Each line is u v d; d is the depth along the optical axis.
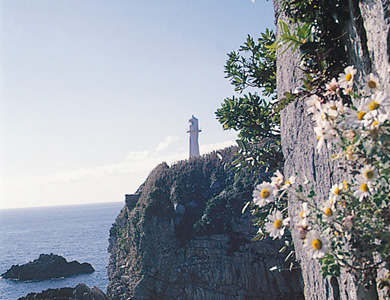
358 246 2.39
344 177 3.44
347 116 2.26
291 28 4.92
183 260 43.28
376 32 2.84
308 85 3.60
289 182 2.79
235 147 53.56
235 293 39.03
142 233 47.19
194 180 51.66
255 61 9.38
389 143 2.12
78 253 129.12
